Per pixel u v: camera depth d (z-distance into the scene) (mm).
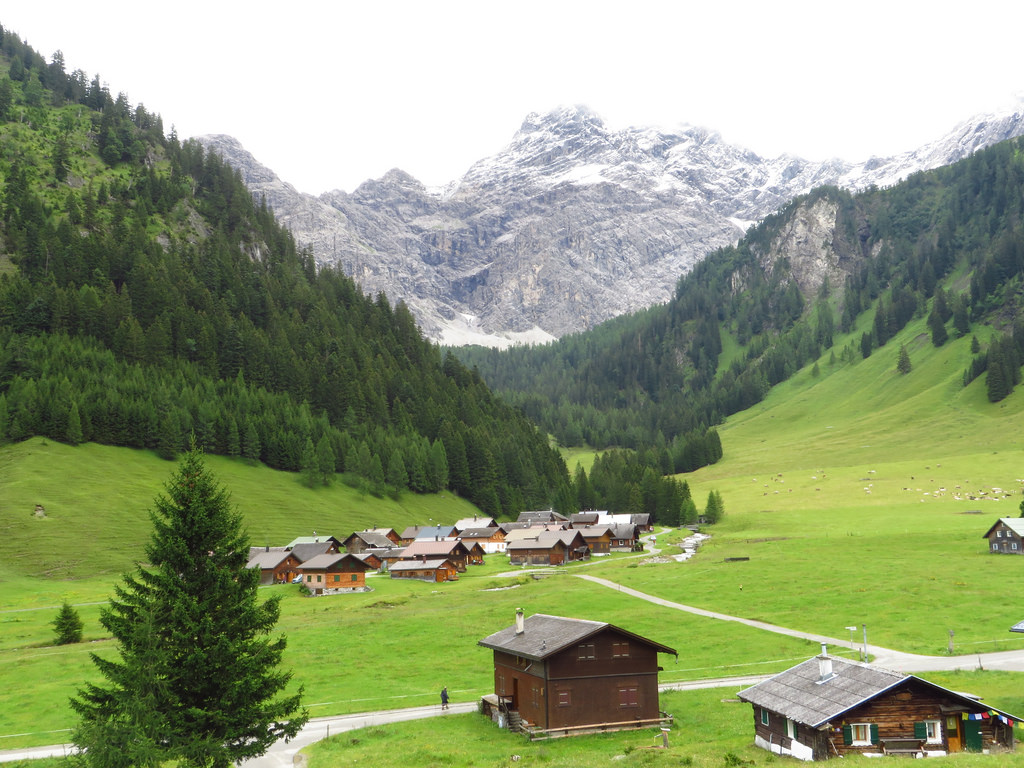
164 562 40219
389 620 98250
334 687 69188
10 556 135375
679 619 92125
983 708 43844
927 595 95562
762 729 48094
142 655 36719
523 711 58281
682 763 41906
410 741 52000
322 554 148875
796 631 83500
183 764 35312
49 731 57281
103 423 187250
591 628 56594
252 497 189625
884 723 43375
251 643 40875
